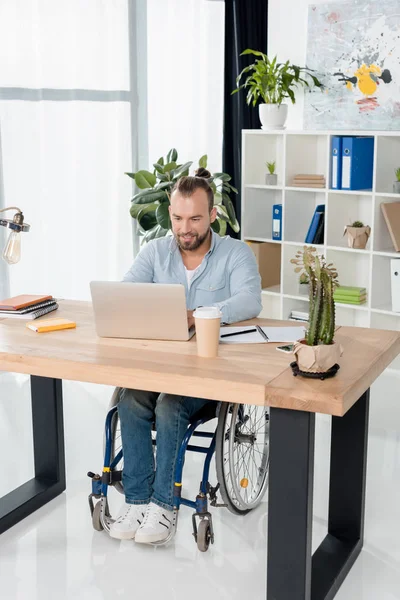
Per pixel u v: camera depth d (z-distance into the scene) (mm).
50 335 2627
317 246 4863
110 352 2408
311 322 2139
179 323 2502
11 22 4820
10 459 3561
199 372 2195
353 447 2652
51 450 3121
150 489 2730
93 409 4203
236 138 5699
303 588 2186
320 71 4828
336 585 2439
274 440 2137
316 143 5074
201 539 2627
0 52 4805
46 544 2744
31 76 4949
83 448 3658
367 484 3223
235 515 2963
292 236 5059
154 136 5621
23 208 5055
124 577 2527
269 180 5117
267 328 2699
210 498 2766
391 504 3049
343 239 4922
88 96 5234
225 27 5551
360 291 4773
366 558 2662
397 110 4562
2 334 2648
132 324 2535
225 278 2986
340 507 2715
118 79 5355
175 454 2621
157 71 5543
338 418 2660
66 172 5223
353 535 2709
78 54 5129
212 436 2826
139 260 3078
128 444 2689
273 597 2229
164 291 2455
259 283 2965
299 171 5023
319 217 4879
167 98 5617
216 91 5770
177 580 2510
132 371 2236
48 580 2514
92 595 2428
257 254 5180
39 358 2354
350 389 2053
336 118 4820
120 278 5609
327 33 4754
